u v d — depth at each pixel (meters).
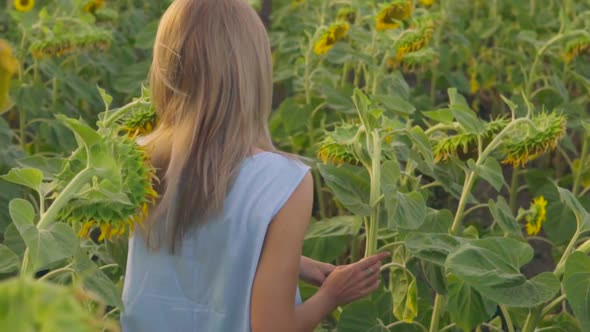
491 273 1.92
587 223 2.09
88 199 1.54
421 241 2.11
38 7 4.30
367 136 2.11
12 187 2.97
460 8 5.12
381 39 3.64
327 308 1.73
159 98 1.64
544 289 1.91
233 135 1.57
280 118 3.76
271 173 1.56
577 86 4.57
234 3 1.61
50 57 3.47
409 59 3.49
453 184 2.53
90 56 4.19
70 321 0.69
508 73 4.61
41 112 3.76
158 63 1.62
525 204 4.27
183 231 1.58
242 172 1.57
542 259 3.90
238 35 1.59
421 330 2.47
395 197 2.01
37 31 3.61
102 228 1.55
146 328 1.67
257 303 1.55
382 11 3.51
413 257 2.46
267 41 1.63
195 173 1.56
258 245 1.54
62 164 1.70
